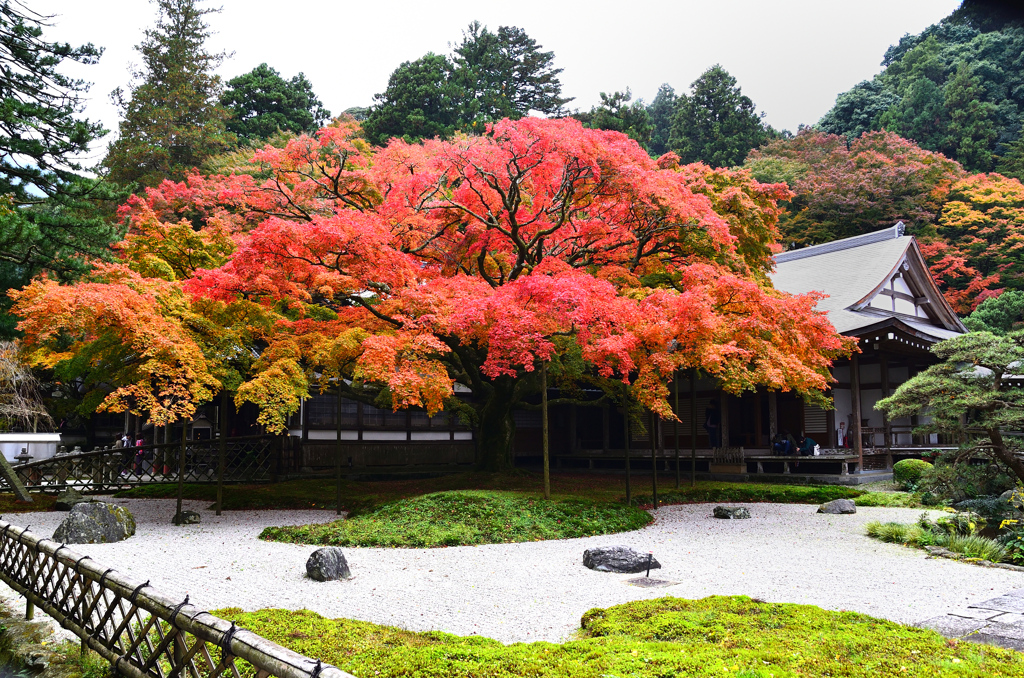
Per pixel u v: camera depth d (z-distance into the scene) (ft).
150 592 14.52
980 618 20.67
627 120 128.57
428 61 118.01
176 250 46.09
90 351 40.98
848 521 42.29
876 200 125.29
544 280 37.99
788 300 46.32
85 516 35.60
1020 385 52.44
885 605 22.88
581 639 19.62
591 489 54.85
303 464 64.34
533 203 50.72
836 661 15.43
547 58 147.02
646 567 28.68
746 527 40.75
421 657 16.08
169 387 40.04
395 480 62.44
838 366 67.67
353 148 52.60
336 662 16.01
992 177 125.29
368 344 38.45
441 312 40.73
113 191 48.14
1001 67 156.56
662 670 14.89
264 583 26.61
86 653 17.48
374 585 26.37
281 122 121.08
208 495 54.54
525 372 51.98
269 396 40.52
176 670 13.34
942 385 41.50
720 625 18.78
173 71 108.68
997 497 43.47
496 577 27.76
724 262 51.11
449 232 51.49
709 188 53.57
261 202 58.13
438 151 47.98
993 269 118.62
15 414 70.03
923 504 47.19
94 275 43.88
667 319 42.11
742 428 71.77
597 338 40.88
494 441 58.13
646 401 41.70
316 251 38.55
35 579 20.68
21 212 42.63
